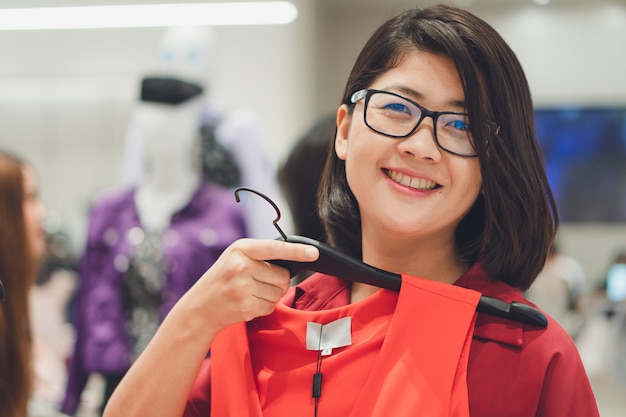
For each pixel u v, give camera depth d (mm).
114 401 1081
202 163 3291
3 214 1763
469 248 1095
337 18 7496
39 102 5859
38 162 5898
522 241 1039
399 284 1017
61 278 3725
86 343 2973
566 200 7469
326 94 7496
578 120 7410
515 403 953
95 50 5711
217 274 1018
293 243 1019
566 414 941
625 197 7371
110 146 5828
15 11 5488
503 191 1018
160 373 1044
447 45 986
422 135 987
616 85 7367
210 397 1131
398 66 1020
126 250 3000
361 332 1040
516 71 1021
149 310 2957
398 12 1095
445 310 987
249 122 3449
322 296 1153
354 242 1177
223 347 1082
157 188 3092
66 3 5449
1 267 1753
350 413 973
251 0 5375
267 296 1008
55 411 1969
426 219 1004
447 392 945
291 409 1017
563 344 973
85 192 5875
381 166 1017
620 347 4691
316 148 1918
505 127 1010
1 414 1708
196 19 5504
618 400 4555
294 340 1058
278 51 5449
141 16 5527
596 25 7367
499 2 7457
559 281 4715
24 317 1771
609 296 5492
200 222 3051
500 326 989
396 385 958
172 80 3104
